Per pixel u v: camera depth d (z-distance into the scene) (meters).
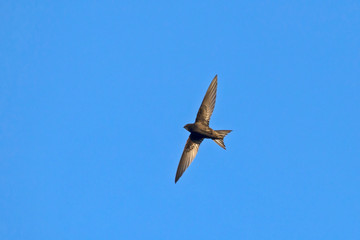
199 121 17.73
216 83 17.89
